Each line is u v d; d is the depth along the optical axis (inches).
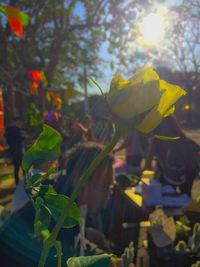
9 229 59.3
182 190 174.1
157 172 182.2
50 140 31.2
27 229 60.3
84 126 228.7
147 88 24.6
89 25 674.8
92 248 87.0
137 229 146.6
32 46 652.7
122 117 25.1
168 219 112.0
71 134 217.2
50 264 55.5
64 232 79.8
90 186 101.1
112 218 141.6
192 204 109.7
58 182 84.9
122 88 25.0
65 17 668.1
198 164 172.1
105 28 643.5
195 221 109.7
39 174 30.6
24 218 61.4
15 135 323.3
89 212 110.1
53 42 687.1
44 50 682.2
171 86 25.0
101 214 137.2
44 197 30.1
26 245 58.5
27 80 644.7
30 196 30.1
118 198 142.3
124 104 24.9
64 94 777.6
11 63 652.1
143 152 267.1
